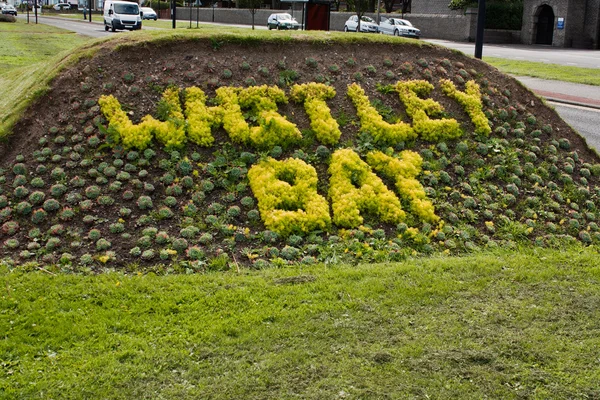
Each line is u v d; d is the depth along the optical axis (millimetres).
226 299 6137
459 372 5020
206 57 10250
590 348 5422
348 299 6172
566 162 10148
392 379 4898
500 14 45531
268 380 4852
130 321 5703
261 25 56156
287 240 7633
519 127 10656
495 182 9375
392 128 9625
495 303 6191
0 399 4598
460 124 10297
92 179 8234
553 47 40875
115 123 8797
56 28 44750
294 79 10250
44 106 9250
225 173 8539
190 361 5117
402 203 8531
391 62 11078
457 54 11867
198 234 7551
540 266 7203
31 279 6449
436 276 6785
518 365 5152
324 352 5242
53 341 5367
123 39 10367
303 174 8484
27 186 8055
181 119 9039
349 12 51312
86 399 4648
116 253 7102
